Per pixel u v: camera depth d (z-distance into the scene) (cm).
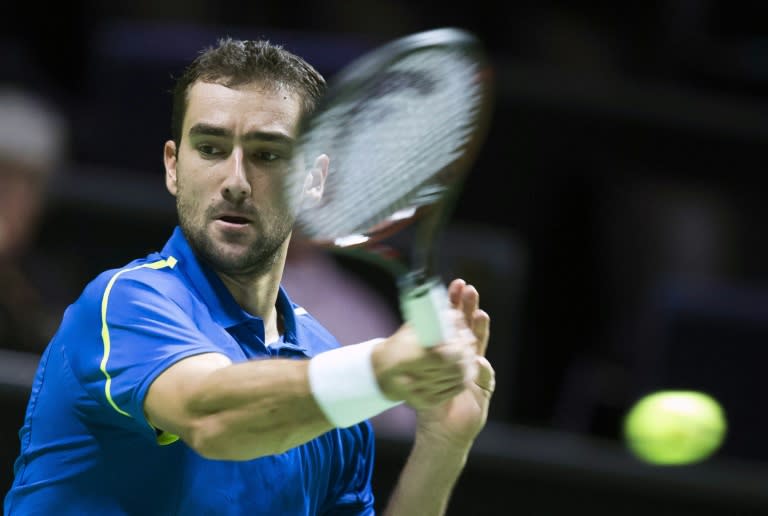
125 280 983
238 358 1016
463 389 829
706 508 1708
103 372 939
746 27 2864
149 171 2409
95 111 2448
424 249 838
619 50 2903
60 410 998
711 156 2616
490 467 1691
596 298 2586
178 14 2838
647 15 2891
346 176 861
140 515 984
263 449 845
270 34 2588
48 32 2808
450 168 848
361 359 820
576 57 2866
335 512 1145
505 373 2052
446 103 851
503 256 2066
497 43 2864
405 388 809
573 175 2586
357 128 848
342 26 2833
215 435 844
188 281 1032
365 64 813
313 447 1077
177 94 1056
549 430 2319
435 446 1091
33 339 1866
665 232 2609
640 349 2502
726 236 2628
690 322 2161
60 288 2050
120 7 2828
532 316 2561
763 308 2155
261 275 1066
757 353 2141
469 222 2558
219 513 995
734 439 2122
